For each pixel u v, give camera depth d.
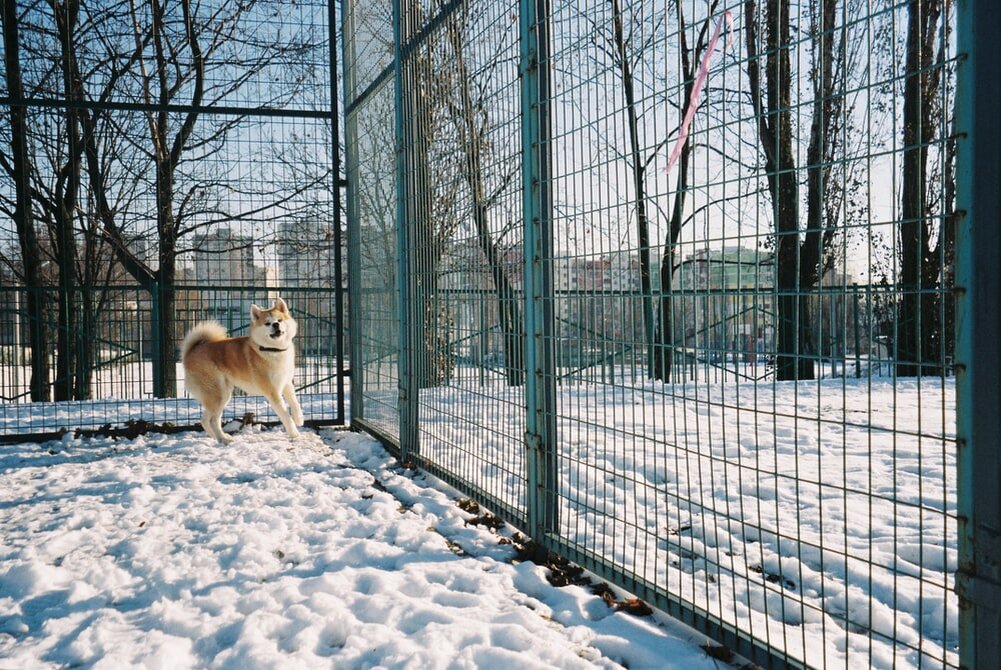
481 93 3.53
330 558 3.07
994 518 1.43
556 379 3.01
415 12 4.55
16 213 9.78
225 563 3.06
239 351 6.04
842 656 2.06
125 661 2.17
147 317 9.44
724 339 2.02
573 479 4.28
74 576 2.96
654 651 2.17
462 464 4.06
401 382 4.91
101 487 4.39
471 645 2.18
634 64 2.33
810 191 2.91
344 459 5.24
